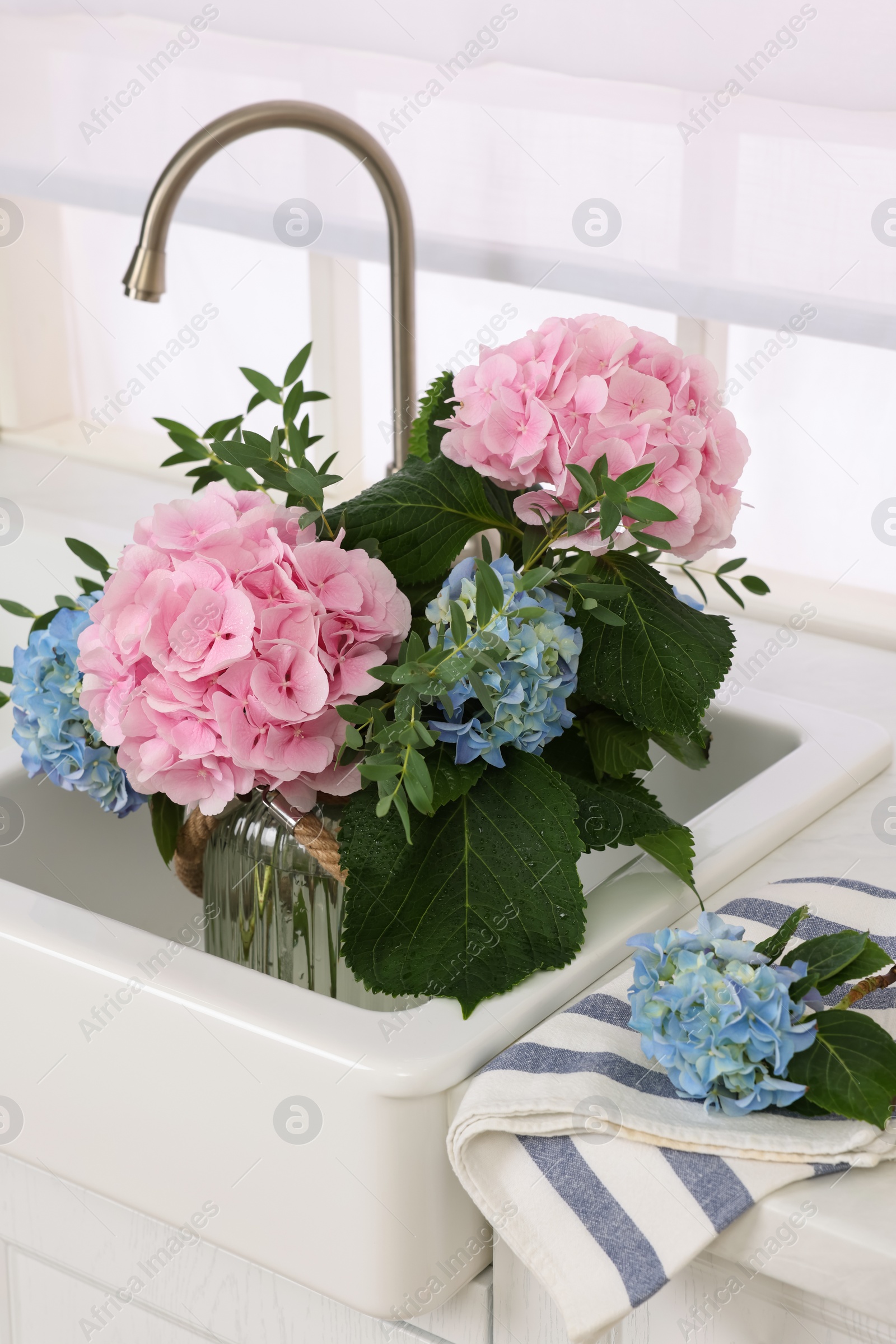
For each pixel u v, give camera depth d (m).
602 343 0.68
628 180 1.17
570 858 0.65
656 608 0.70
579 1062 0.59
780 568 1.38
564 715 0.68
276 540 0.63
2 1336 0.82
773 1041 0.56
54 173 1.45
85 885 0.87
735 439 0.70
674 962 0.59
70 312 1.59
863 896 0.73
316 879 0.72
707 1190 0.54
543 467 0.67
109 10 1.35
